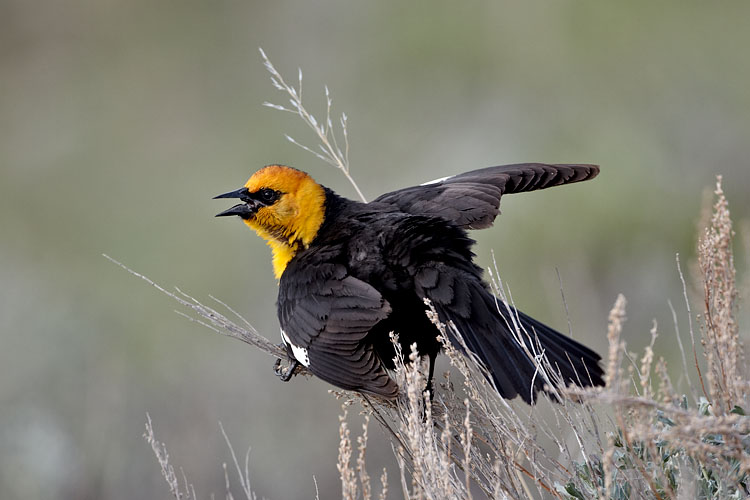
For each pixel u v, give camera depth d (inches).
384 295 274.5
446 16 864.9
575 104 770.8
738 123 707.4
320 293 274.5
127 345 611.5
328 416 505.0
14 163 903.1
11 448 498.3
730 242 238.8
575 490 223.9
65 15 1029.2
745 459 200.7
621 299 198.1
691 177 665.0
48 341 580.7
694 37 773.3
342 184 778.8
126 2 1025.5
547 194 627.2
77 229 802.8
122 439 507.5
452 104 816.3
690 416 203.0
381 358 282.7
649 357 205.3
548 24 823.1
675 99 743.1
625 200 620.7
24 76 996.6
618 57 788.6
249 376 551.5
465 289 268.4
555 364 262.4
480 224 304.7
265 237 308.7
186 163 858.8
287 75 904.9
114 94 955.3
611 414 262.5
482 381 256.8
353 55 887.1
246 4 980.6
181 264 720.3
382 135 805.9
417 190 320.5
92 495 488.4
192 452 498.0
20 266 732.7
